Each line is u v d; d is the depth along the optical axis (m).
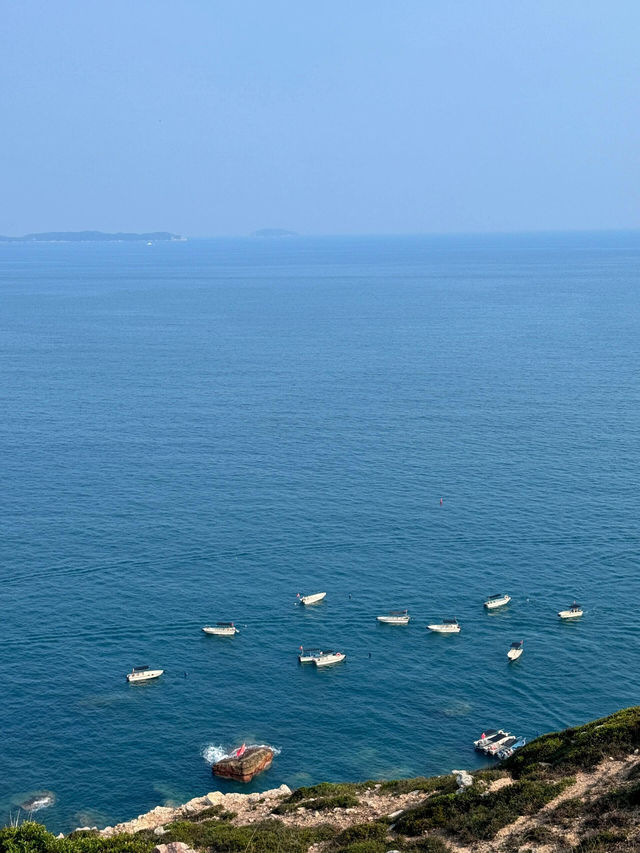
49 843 44.91
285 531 123.50
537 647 94.56
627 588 106.38
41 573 110.50
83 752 77.69
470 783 51.03
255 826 51.53
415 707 84.69
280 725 81.94
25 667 90.69
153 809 66.50
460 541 119.69
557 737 54.81
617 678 88.44
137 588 107.25
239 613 102.00
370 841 46.09
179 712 83.88
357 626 99.62
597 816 42.75
